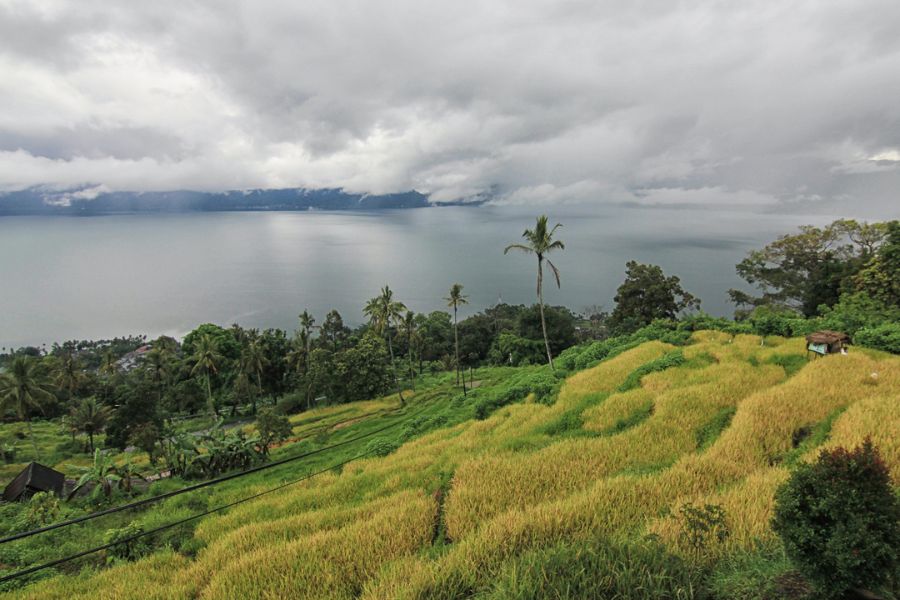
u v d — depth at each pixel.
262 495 22.16
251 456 34.41
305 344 67.12
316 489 20.08
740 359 25.69
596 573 7.20
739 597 6.36
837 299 44.06
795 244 48.88
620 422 19.67
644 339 38.66
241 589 10.84
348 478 20.61
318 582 10.68
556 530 10.11
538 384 30.08
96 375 90.69
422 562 9.80
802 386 17.98
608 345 41.16
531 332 79.12
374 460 24.83
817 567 5.66
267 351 71.62
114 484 28.61
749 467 13.03
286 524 14.88
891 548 5.17
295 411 65.88
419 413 47.09
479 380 63.50
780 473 11.51
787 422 15.32
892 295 35.06
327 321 93.12
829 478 5.71
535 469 15.19
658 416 18.59
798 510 5.86
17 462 48.44
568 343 80.06
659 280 53.19
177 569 13.75
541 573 7.30
